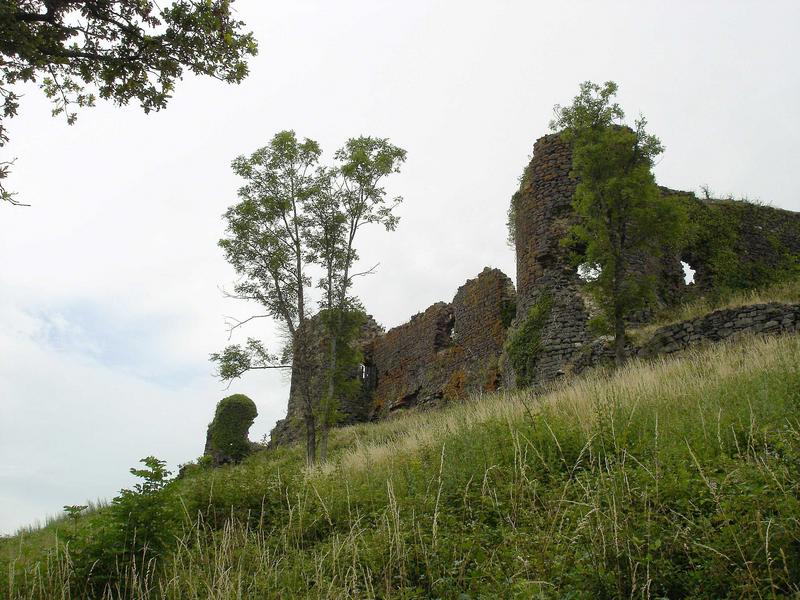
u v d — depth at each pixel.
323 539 7.85
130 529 6.92
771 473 5.55
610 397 10.41
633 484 6.31
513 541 6.16
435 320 33.09
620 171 19.44
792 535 4.87
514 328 24.20
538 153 24.86
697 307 21.75
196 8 9.09
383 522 6.96
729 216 26.61
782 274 25.61
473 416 12.49
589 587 5.16
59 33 8.77
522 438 8.72
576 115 20.06
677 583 5.10
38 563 6.95
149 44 9.04
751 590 4.66
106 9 8.84
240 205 20.11
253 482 9.37
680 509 5.91
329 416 19.52
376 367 37.09
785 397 8.40
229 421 33.56
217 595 6.11
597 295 18.92
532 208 24.36
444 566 6.11
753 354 12.58
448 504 7.84
